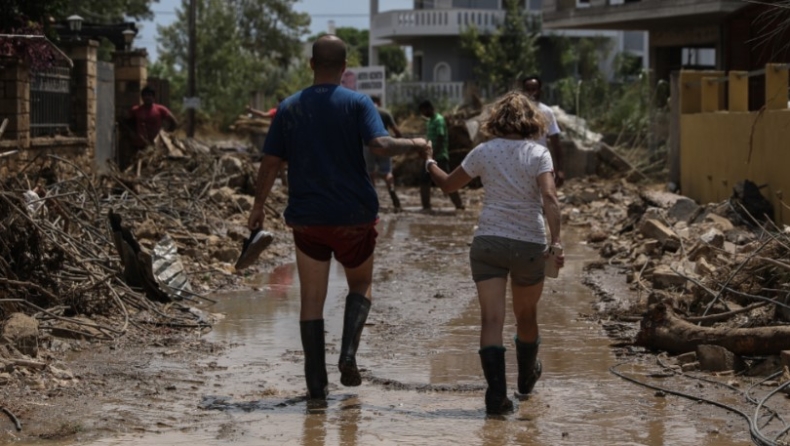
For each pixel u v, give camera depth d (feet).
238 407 26.45
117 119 86.02
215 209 64.18
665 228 51.13
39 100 69.67
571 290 44.52
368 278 28.30
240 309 40.19
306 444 23.22
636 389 28.25
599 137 105.81
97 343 33.24
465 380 29.68
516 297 27.04
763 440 22.72
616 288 43.96
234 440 23.48
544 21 133.69
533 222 26.12
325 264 27.81
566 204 81.71
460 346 34.30
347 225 27.07
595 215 75.05
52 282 36.81
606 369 30.63
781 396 26.84
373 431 24.31
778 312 32.58
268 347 33.71
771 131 54.03
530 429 24.49
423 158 28.30
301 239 27.55
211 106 212.84
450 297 43.78
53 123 71.92
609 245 54.24
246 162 78.23
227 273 47.34
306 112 27.27
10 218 36.09
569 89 154.71
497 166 26.27
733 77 63.26
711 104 70.08
